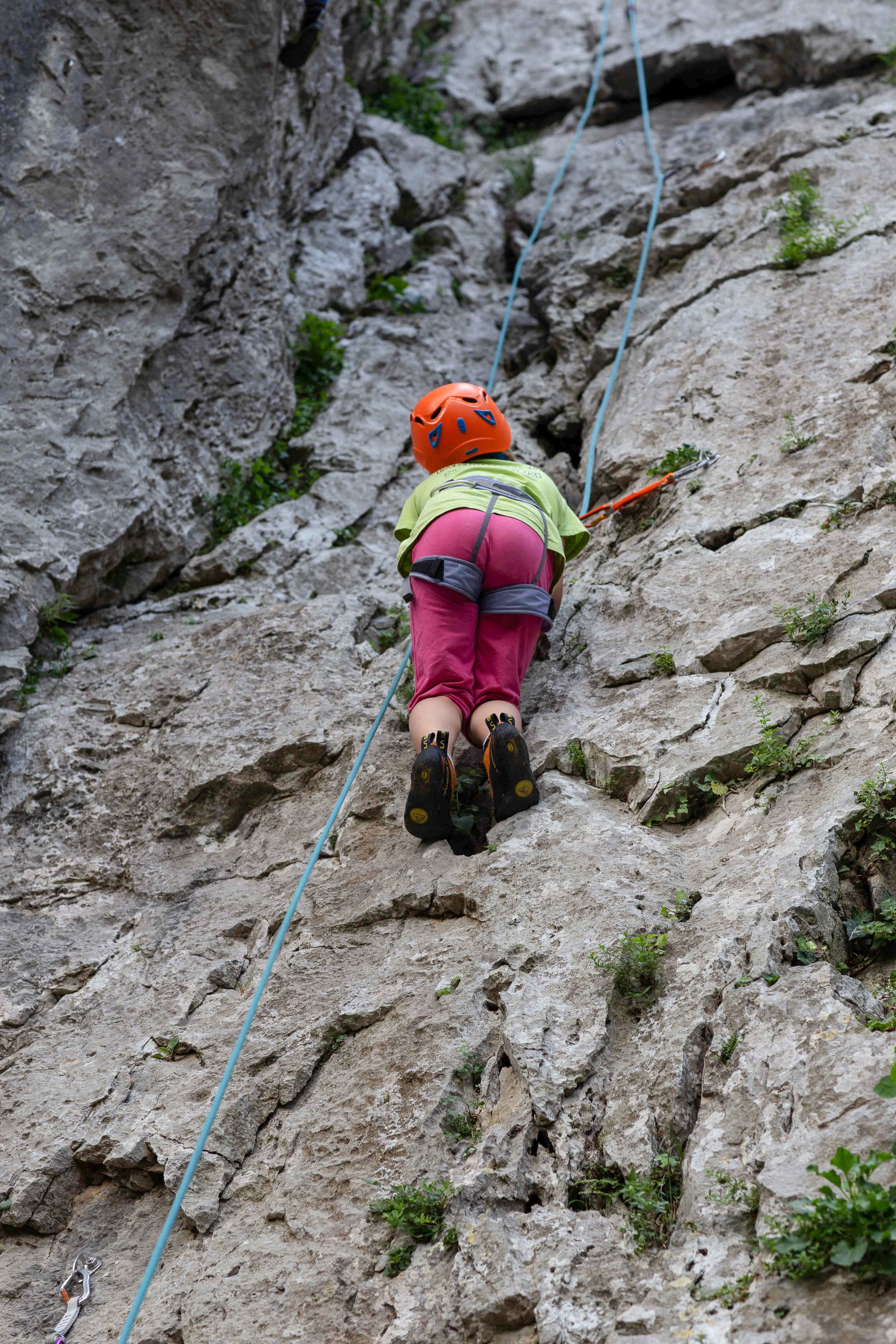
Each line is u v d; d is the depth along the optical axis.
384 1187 2.86
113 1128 3.29
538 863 3.51
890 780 3.23
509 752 3.57
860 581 4.00
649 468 5.23
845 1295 2.21
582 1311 2.41
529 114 9.55
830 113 7.42
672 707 3.92
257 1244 2.88
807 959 2.96
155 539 5.78
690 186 7.50
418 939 3.50
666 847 3.48
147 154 5.99
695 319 6.17
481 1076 3.04
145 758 4.62
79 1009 3.75
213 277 6.45
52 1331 2.95
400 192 8.38
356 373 7.05
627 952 3.08
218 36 6.13
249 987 3.63
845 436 4.73
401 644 4.91
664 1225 2.57
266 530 5.96
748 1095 2.68
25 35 5.59
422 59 9.95
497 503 4.04
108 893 4.22
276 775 4.39
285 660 4.88
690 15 9.23
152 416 6.03
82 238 5.73
